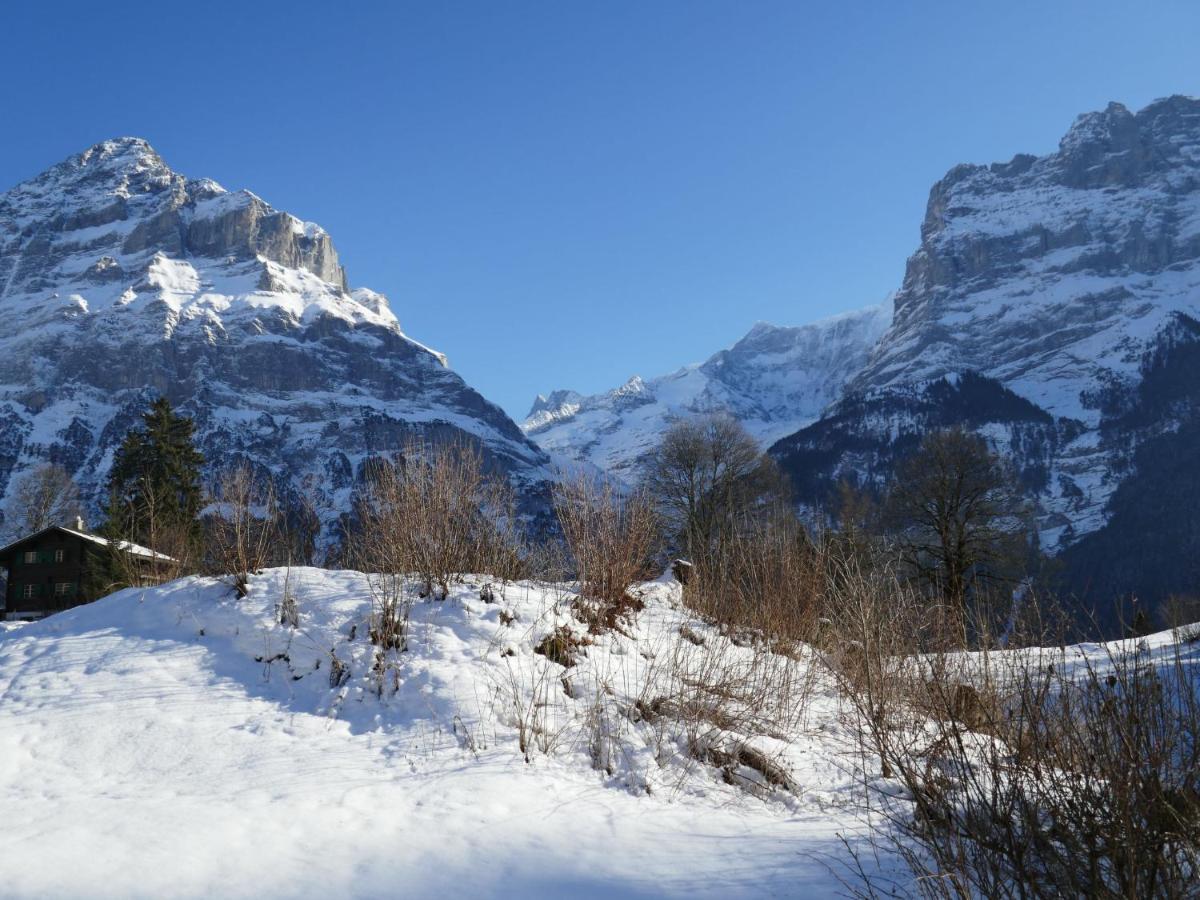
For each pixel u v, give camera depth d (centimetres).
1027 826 430
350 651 918
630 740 792
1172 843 402
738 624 1184
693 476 3366
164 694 853
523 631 976
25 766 714
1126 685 445
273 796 648
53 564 3544
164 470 4044
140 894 489
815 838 614
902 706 762
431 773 701
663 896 513
